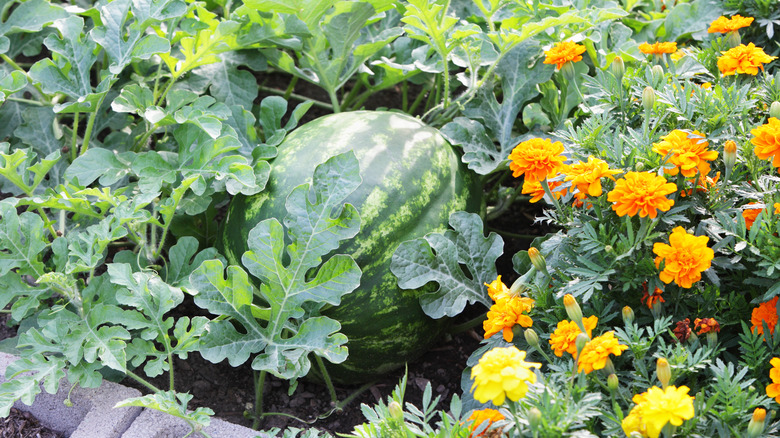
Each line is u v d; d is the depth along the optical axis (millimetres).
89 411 2119
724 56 2264
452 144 2566
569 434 1521
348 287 2135
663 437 1615
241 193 2418
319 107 3734
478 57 2695
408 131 2477
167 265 2617
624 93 2279
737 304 1933
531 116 2865
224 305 2176
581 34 2809
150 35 2467
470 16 3090
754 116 2264
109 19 2498
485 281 2406
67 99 3078
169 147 2898
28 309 2221
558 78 2828
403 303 2332
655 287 1927
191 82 2891
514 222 3236
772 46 2848
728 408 1614
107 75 2506
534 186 2057
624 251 1874
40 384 2193
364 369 2471
